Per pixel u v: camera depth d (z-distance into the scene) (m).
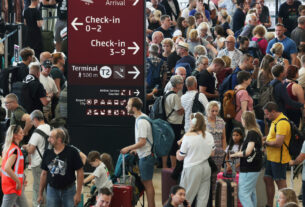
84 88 18.09
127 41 17.88
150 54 20.89
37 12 26.56
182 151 15.09
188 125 17.88
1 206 15.46
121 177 16.09
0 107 19.12
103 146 18.22
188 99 17.88
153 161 16.00
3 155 15.25
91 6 17.81
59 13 26.95
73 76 18.05
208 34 26.22
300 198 17.34
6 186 15.16
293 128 15.92
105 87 18.05
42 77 20.42
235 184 15.29
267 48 23.80
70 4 17.81
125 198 15.39
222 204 15.27
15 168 15.13
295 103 18.84
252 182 15.21
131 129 18.11
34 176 16.19
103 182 15.55
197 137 15.04
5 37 24.89
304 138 16.05
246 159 15.15
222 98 19.75
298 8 28.03
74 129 18.20
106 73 18.02
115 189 15.42
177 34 26.12
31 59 21.39
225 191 15.25
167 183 16.19
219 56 22.77
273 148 15.99
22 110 18.27
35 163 16.05
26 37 26.69
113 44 17.91
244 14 30.94
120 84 18.02
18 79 21.27
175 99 18.19
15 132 15.19
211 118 16.41
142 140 15.72
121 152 15.74
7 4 29.25
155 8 29.91
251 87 20.70
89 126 18.19
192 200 15.16
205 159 15.08
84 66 18.02
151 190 16.05
